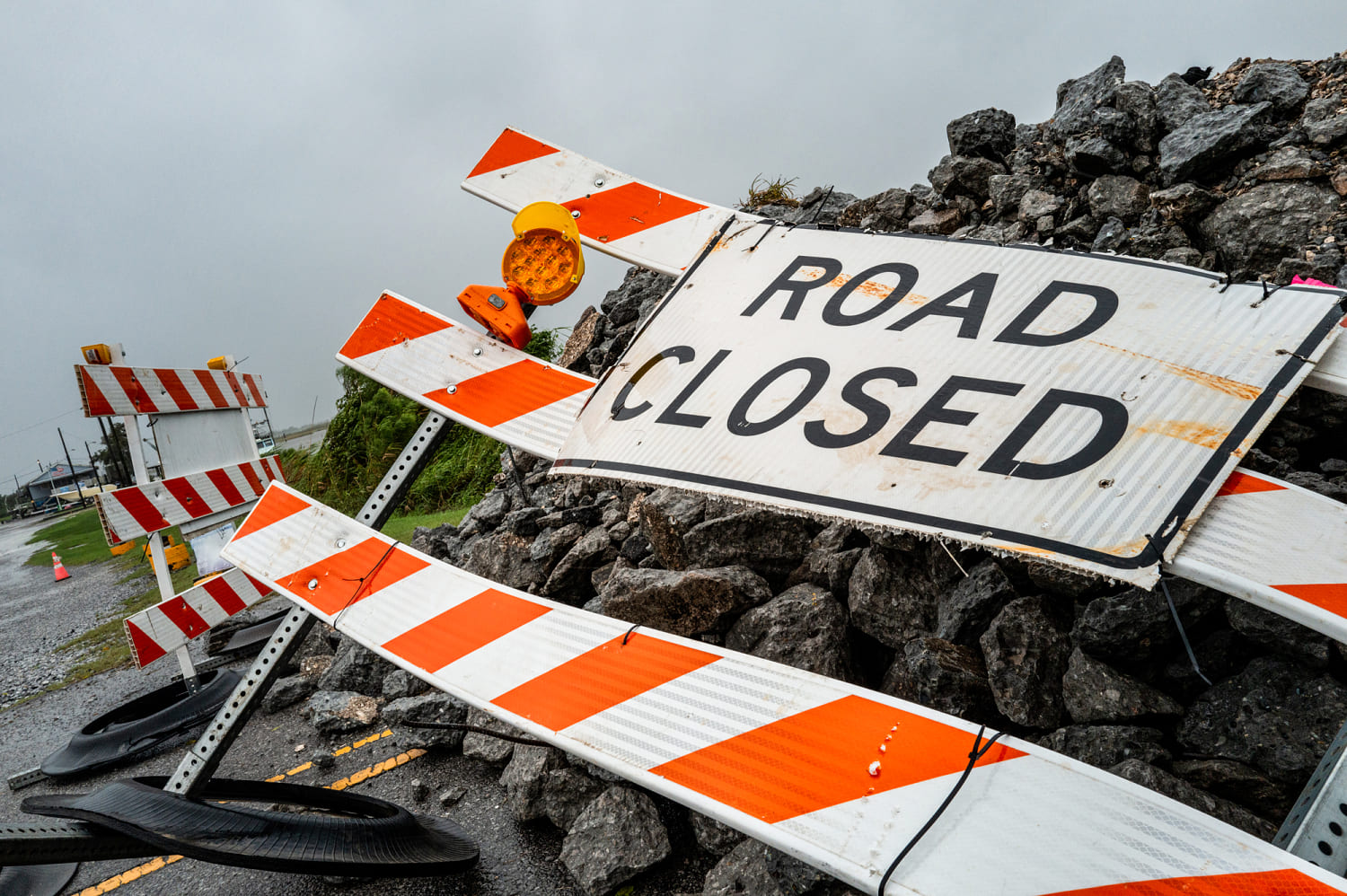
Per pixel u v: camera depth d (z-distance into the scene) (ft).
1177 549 2.87
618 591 9.25
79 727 15.74
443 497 28.32
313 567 5.52
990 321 3.87
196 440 13.98
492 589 4.82
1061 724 6.46
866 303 4.26
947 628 7.23
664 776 3.69
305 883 8.25
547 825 8.50
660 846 7.08
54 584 42.91
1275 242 9.96
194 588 12.99
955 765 3.26
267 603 20.84
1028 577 7.13
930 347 3.88
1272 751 5.54
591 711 4.09
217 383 14.46
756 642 8.07
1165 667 6.37
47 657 23.06
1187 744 6.03
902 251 4.47
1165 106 12.11
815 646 7.58
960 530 3.19
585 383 5.17
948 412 3.58
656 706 3.95
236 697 6.41
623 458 4.25
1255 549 2.90
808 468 3.66
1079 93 13.56
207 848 5.66
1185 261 10.59
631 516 11.45
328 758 10.82
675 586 8.46
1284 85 11.50
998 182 13.55
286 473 38.78
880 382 3.84
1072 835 2.95
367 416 34.27
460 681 4.56
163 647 12.55
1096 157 12.18
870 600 7.75
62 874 9.17
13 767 14.07
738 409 4.06
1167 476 3.03
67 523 102.73
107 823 5.58
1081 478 3.14
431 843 7.39
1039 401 3.45
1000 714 6.65
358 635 5.08
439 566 5.09
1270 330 3.34
